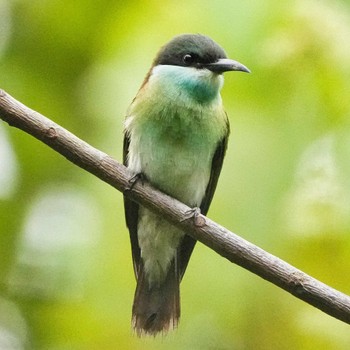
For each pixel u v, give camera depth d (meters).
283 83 11.06
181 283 11.53
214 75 11.31
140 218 11.70
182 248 11.62
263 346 11.59
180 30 11.79
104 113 12.13
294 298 11.52
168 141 11.45
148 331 11.35
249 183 10.96
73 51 13.09
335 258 11.11
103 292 12.00
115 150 11.92
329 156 10.91
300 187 10.91
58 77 13.16
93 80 12.72
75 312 12.73
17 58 13.27
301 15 10.98
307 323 11.58
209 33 11.43
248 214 10.93
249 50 11.17
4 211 13.38
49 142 9.63
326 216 10.91
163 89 11.45
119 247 11.87
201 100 11.44
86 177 12.87
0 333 13.48
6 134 13.41
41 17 13.10
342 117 10.94
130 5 12.32
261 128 11.07
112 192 11.97
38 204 13.45
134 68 12.03
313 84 10.98
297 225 10.92
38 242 13.44
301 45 10.96
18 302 13.58
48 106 13.09
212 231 9.52
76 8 12.88
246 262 9.17
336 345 11.65
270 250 10.91
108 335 12.34
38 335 13.42
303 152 10.92
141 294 11.51
